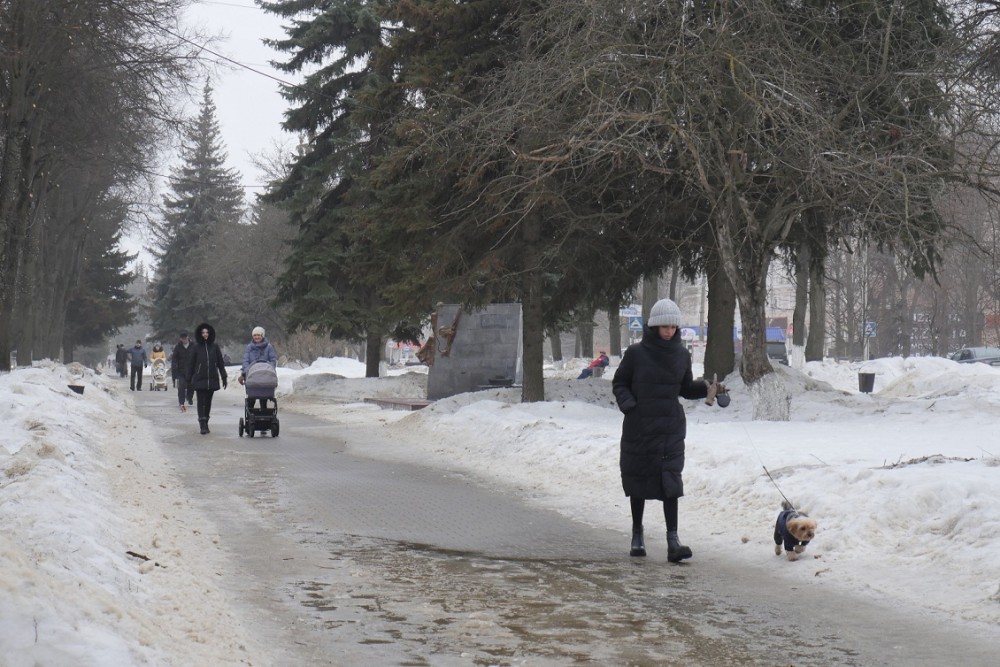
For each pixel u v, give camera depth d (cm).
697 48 3058
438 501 2075
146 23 4797
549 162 3312
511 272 3991
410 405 5028
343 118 6975
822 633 1075
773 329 12962
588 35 3131
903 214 3044
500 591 1270
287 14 7212
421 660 966
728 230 3262
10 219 5153
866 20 3284
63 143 5734
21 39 4622
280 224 11900
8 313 5191
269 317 12862
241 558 1458
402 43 4144
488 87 3594
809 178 2973
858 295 11381
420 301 4019
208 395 3675
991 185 3095
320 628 1080
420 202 3975
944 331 11850
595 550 1579
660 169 3103
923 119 3194
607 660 970
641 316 7931
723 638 1052
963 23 3266
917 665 959
